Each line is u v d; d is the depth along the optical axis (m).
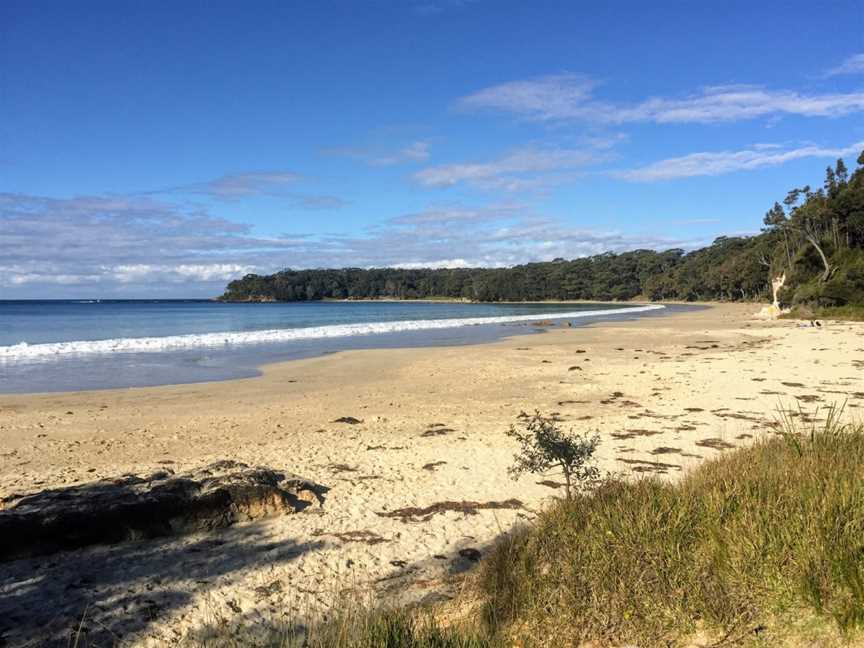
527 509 7.23
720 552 4.04
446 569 5.69
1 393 17.17
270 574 5.66
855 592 3.38
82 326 51.25
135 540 6.46
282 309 109.44
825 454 5.88
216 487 7.07
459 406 14.76
